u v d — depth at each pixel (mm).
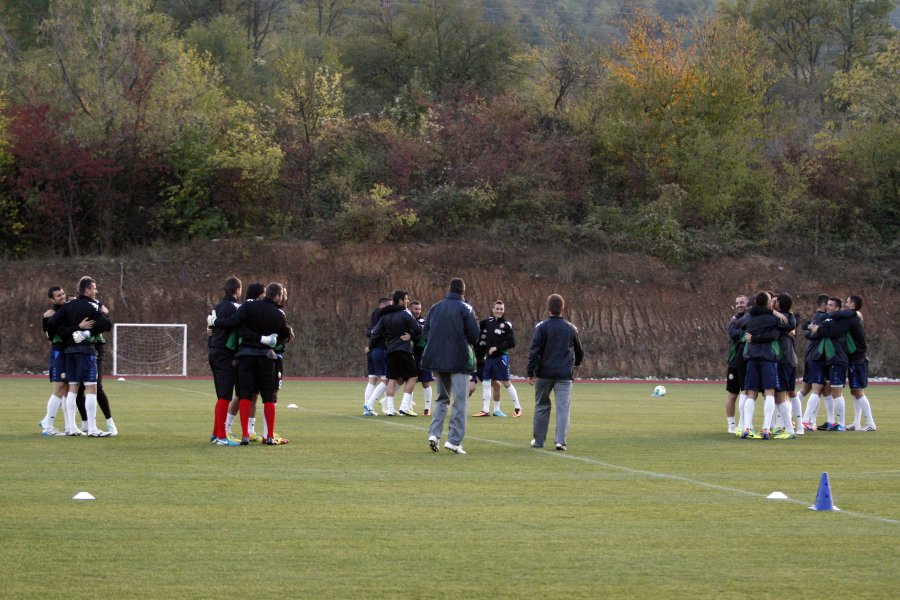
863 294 69688
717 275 69312
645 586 11125
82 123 66312
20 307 61281
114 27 69375
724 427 29547
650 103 77500
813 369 29547
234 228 70062
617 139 75875
